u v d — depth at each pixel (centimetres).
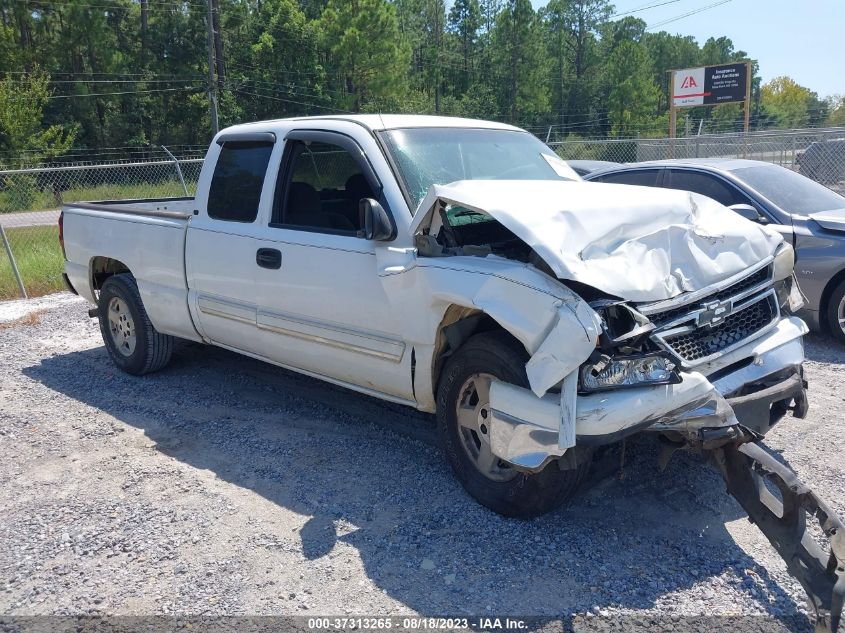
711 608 311
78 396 591
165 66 5075
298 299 466
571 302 320
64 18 4609
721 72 2650
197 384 611
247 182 513
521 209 353
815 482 412
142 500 413
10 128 3781
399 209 412
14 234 1589
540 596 321
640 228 365
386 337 423
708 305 357
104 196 2219
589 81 8044
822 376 599
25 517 397
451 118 510
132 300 612
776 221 701
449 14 7894
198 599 324
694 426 329
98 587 335
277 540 368
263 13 5094
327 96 4988
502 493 377
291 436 497
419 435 494
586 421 319
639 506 393
